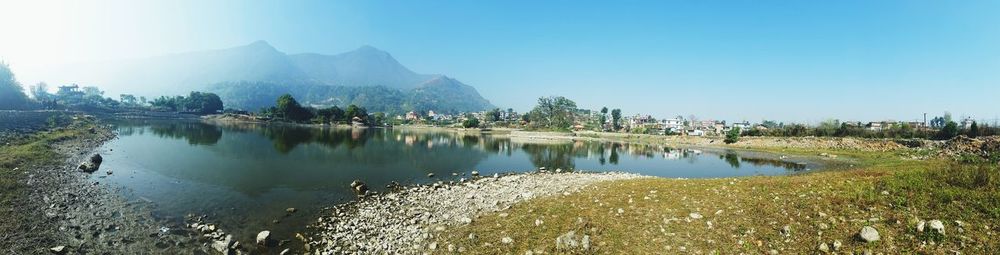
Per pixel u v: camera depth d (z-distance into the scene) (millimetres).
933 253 10852
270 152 55938
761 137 108125
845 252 11648
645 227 15688
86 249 16547
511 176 41375
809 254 12008
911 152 67812
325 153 58031
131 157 45125
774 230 14094
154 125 118188
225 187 30281
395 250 16281
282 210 24094
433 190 31312
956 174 17016
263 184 32156
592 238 15008
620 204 19875
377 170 42969
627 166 57125
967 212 12961
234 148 58906
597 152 82688
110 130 87750
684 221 16000
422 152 66938
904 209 14062
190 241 18047
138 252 16516
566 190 26625
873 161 60156
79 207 22609
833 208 15289
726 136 111750
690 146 104625
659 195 21375
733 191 20812
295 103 194000
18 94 141000
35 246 16578
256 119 195250
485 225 18500
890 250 11312
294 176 36531
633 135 152750
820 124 114125
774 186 20984
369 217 22172
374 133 135375
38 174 30906
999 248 10516
